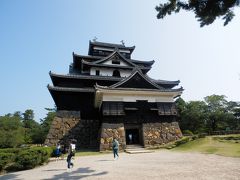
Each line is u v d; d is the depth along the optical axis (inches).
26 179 402.0
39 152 628.4
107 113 940.0
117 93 978.1
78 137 1098.1
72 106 1152.2
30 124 3134.8
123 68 1374.3
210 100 2130.9
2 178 435.2
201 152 653.3
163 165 470.3
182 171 388.5
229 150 607.2
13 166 567.2
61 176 409.4
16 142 1903.3
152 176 359.3
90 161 622.5
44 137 2235.5
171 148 891.4
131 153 808.3
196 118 1945.1
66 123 1107.3
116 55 1402.6
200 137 911.7
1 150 710.5
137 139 1077.8
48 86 1072.2
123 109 971.3
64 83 1190.3
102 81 1253.1
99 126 1092.5
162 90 1023.0
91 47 1640.0
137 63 1526.8
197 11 376.5
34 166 575.2
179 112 2028.8
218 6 358.0
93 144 1103.6
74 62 1473.9
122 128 957.2
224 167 398.9
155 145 967.6
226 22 379.9
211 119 2018.9
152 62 1542.8
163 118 1043.9
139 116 1003.3
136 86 1021.8
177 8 397.1
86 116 1155.9
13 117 2261.3
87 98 1185.4
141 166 473.7
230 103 2119.8
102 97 974.4
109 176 379.2
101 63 1355.8
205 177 329.4
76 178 379.9
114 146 678.5
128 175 378.9
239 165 408.2
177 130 1040.8
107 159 655.1
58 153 795.4
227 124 2012.8
